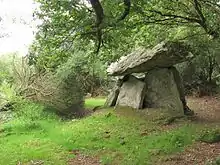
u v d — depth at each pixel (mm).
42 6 9219
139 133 12102
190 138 10609
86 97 26312
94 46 10195
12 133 13352
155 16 13312
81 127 13562
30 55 10961
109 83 27547
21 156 10211
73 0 7984
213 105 18344
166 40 14609
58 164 9461
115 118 14281
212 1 12617
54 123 15062
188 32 16375
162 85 15148
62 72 17000
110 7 8539
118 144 11109
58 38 9773
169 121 13203
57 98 17016
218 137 10328
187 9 13461
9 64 19297
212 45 17875
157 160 9164
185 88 22953
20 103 16500
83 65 18453
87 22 8516
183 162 8844
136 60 15320
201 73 23297
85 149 10852
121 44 11375
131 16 11000
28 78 17266
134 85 15773
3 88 17031
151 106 15172
